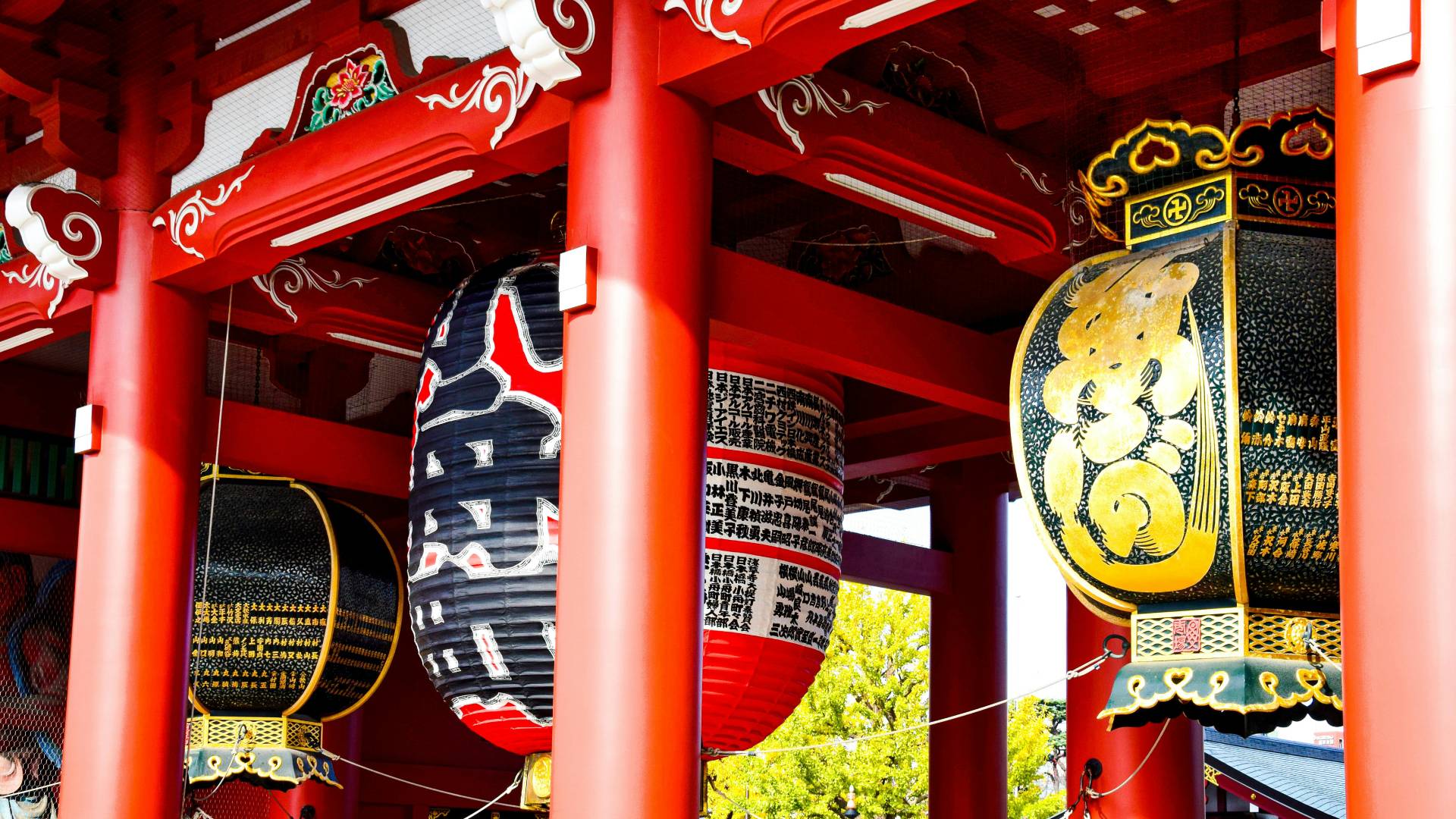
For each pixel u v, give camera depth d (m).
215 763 10.49
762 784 20.97
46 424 12.23
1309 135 6.35
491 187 10.88
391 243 10.66
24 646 12.30
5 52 8.59
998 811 12.20
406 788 13.51
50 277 9.24
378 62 7.56
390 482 10.63
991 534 12.69
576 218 6.27
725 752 8.38
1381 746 3.79
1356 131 4.11
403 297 10.45
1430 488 3.81
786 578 8.27
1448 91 3.95
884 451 11.36
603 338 6.04
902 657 21.16
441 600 7.98
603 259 6.11
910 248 10.27
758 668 8.17
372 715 13.48
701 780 8.23
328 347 11.92
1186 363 5.93
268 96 8.30
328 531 10.85
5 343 9.83
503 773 14.27
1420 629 3.77
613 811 5.60
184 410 8.77
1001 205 7.98
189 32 8.60
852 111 7.36
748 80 6.15
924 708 21.03
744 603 8.10
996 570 12.65
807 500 8.44
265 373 11.97
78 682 8.44
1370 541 3.90
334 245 10.29
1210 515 5.79
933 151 7.70
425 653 8.22
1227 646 5.87
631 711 5.67
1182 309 6.03
